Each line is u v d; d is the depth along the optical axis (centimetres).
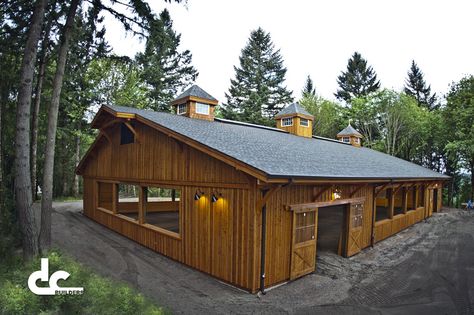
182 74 3253
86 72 1886
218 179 736
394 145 2894
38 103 1151
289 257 739
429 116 2691
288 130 1703
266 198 632
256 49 3891
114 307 458
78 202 1847
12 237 736
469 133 2133
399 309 601
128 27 864
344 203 921
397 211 1725
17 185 686
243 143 851
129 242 1041
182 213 849
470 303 635
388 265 895
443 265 898
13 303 369
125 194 2717
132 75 2197
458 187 2659
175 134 801
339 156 1196
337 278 775
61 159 2061
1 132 898
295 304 611
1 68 915
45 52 1009
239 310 572
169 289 661
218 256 730
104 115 1146
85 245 951
